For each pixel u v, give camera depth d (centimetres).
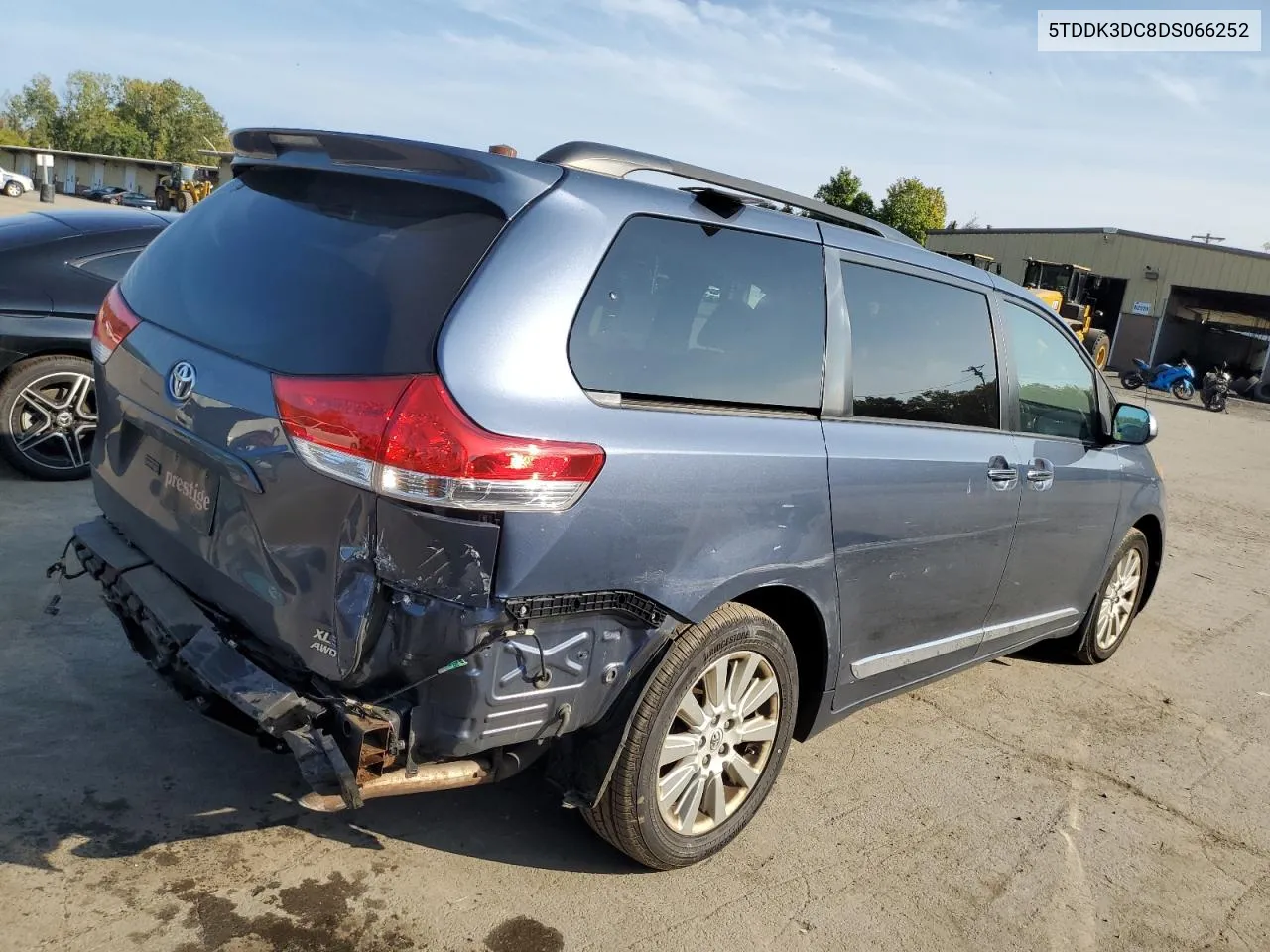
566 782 266
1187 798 396
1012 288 412
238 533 239
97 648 367
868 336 325
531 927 260
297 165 265
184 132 11156
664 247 262
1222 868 348
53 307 527
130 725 321
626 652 251
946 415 360
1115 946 296
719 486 261
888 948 278
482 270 225
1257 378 3453
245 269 257
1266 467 1505
